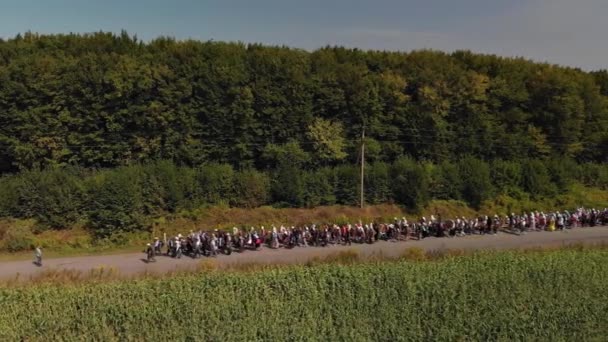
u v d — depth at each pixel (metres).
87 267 38.09
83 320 24.00
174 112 56.41
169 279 26.47
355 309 27.16
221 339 24.73
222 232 44.06
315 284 27.34
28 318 23.66
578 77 78.25
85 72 53.72
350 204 56.06
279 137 59.97
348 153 62.22
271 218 51.38
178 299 25.16
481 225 51.22
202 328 24.84
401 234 48.69
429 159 65.56
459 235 50.16
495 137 68.06
